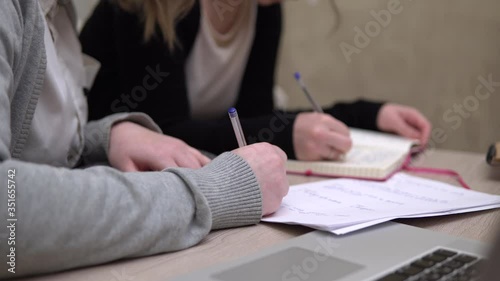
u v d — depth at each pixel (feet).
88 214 1.76
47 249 1.70
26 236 1.68
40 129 2.70
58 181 1.77
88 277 1.74
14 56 2.14
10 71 2.04
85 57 3.58
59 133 2.81
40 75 2.45
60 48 3.19
